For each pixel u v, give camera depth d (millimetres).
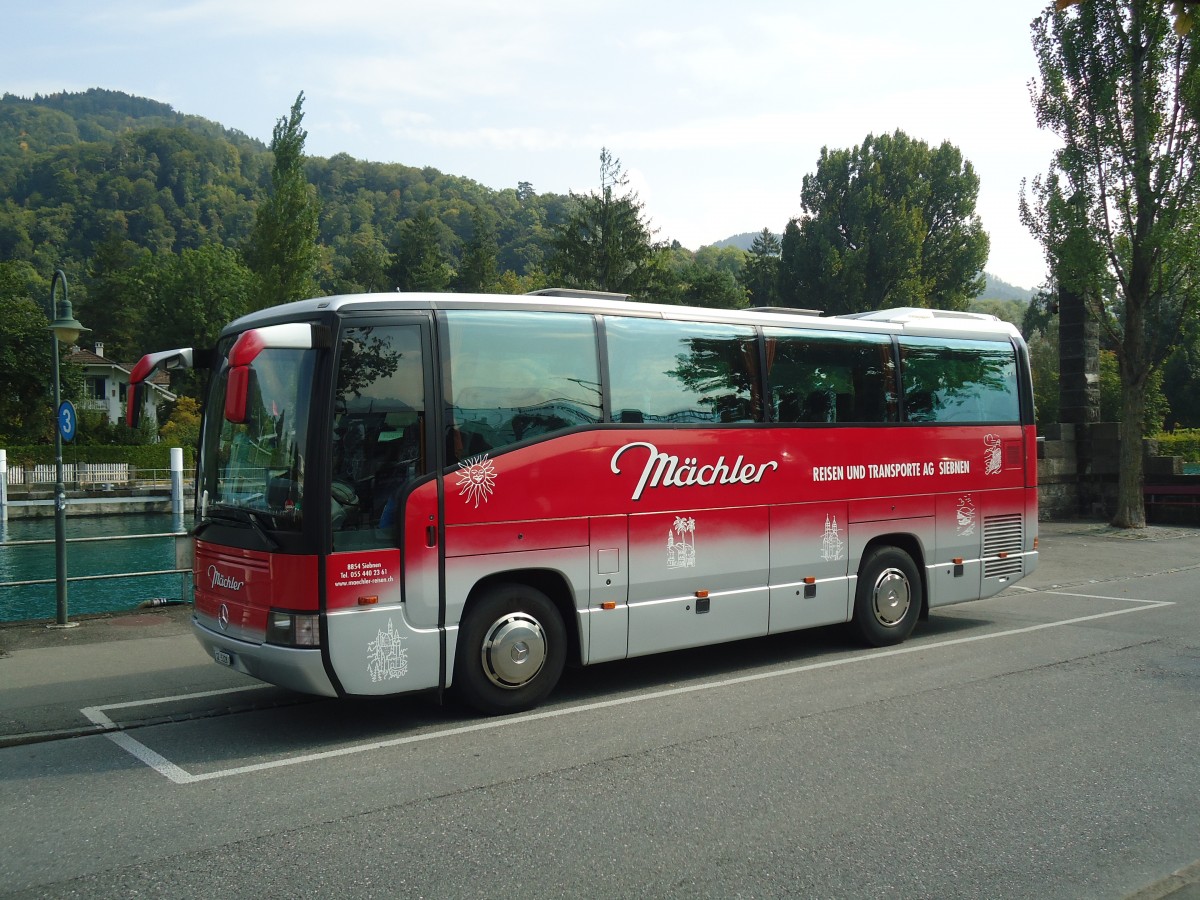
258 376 7207
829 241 62031
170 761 6492
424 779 6020
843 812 5375
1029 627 11305
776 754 6441
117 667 9219
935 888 4426
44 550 36875
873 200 60531
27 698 8094
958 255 63594
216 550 7328
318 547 6578
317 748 6754
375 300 7023
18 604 23141
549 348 7816
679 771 6105
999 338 11492
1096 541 20734
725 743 6707
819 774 6027
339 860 4770
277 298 46531
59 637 10609
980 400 11219
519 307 7699
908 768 6133
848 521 9844
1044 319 65000
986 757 6359
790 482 9359
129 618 11734
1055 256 22984
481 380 7426
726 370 8984
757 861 4723
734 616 8891
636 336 8383
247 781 6047
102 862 4793
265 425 7055
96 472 53531
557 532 7727
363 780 6020
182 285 81438
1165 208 21438
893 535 10391
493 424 7449
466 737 6949
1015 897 4348
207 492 7668
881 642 10195
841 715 7426
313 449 6648
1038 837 5027
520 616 7559
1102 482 24812
